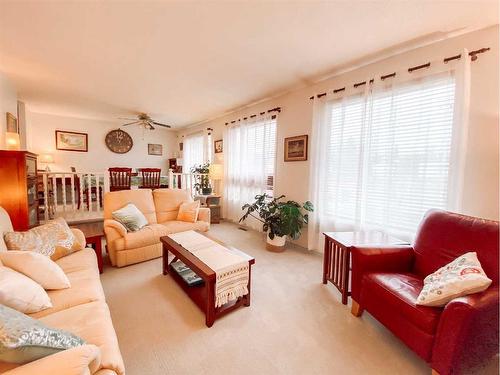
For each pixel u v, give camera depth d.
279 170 4.07
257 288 2.43
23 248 1.80
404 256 1.99
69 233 2.18
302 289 2.43
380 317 1.72
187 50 2.58
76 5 1.87
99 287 1.67
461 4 1.81
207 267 1.86
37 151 5.74
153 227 3.17
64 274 1.60
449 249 1.73
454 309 1.26
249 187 4.69
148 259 3.00
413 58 2.48
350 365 1.50
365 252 1.94
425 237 1.93
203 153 6.40
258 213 4.38
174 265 2.64
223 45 2.47
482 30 2.10
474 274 1.35
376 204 2.72
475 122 2.12
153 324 1.84
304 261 3.15
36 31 2.23
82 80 3.47
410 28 2.14
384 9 1.89
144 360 1.50
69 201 4.82
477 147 2.11
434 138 2.31
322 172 3.30
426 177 2.36
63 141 6.05
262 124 4.39
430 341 1.36
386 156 2.63
